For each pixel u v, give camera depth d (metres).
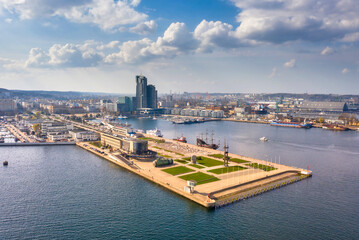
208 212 171.25
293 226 155.38
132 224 153.75
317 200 193.25
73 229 146.88
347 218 166.00
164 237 141.38
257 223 158.12
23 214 163.00
